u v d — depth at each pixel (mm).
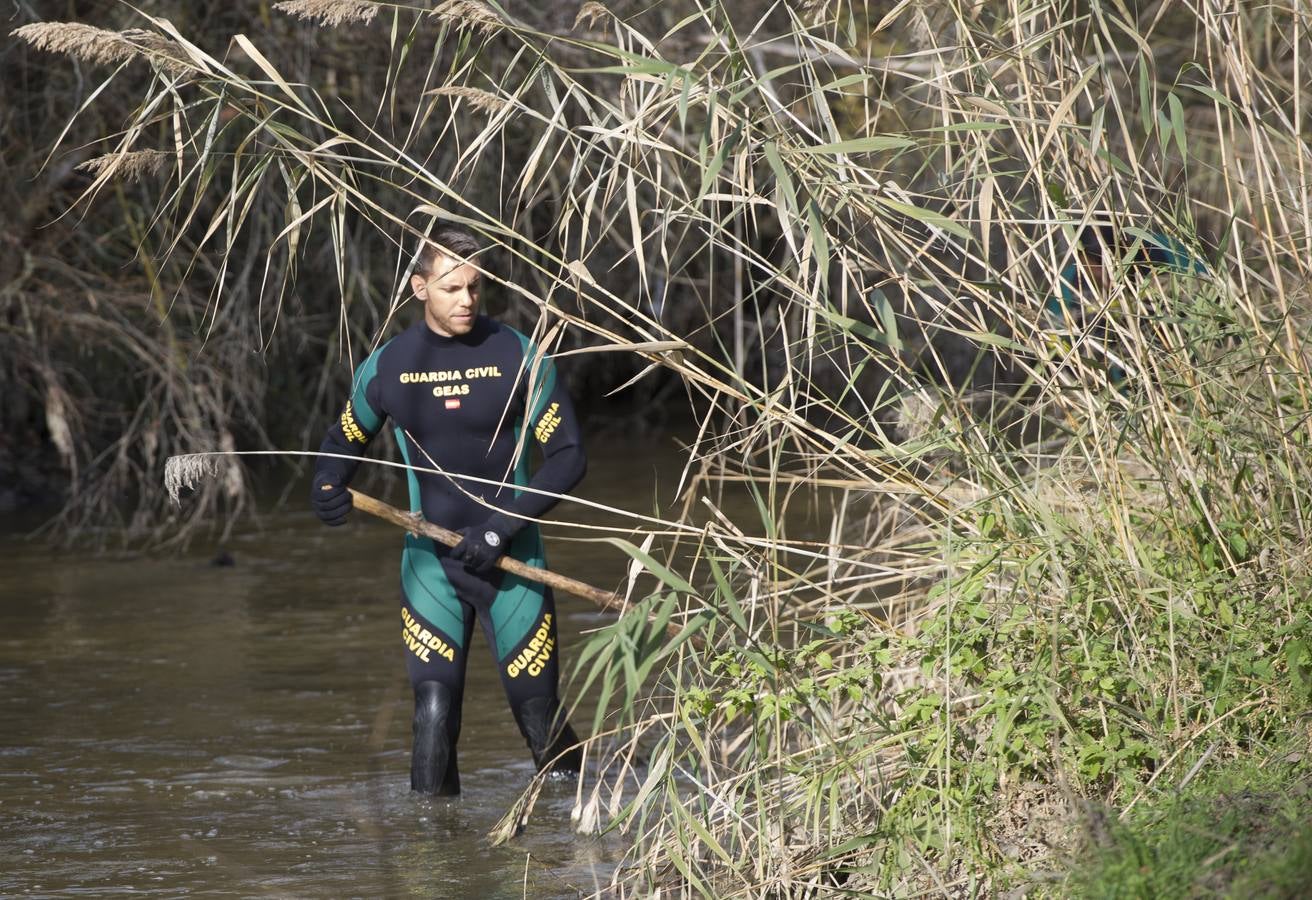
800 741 12344
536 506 15023
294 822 14320
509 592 15250
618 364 58594
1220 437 12117
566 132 12234
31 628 23812
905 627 13352
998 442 12344
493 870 12828
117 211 35406
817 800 11273
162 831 14078
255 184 12312
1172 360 12148
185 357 33625
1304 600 11594
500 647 15336
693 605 14430
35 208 33562
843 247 12016
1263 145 14086
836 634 12133
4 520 35875
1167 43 33875
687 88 11367
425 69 33250
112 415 38156
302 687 19844
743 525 30562
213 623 23984
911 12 13789
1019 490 11961
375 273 37625
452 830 14008
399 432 15469
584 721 17625
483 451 15266
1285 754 10531
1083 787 10828
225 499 36875
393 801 14961
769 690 12094
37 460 40844
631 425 55250
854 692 11719
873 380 23672
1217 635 11648
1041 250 13055
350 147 32750
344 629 23406
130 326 33750
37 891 12500
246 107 12344
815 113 13648
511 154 34188
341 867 12992
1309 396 12125
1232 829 9453
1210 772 10570
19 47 31703
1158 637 11438
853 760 11555
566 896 12102
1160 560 12078
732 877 11664
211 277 34875
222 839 13820
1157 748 10922
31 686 20031
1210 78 12898
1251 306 12344
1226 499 12172
